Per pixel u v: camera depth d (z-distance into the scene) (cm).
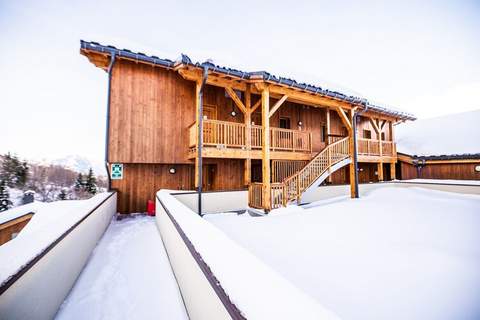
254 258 140
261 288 101
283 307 86
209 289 139
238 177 930
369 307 195
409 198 791
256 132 827
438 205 661
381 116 1180
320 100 805
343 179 1237
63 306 230
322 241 376
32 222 717
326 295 214
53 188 4669
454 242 359
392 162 1221
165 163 795
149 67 778
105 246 419
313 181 801
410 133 1772
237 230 454
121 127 726
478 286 228
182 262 240
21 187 3847
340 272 263
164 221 417
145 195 780
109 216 596
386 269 270
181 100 827
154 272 309
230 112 938
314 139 1203
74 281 278
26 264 160
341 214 577
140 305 233
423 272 261
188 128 826
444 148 1334
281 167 960
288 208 674
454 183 931
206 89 887
